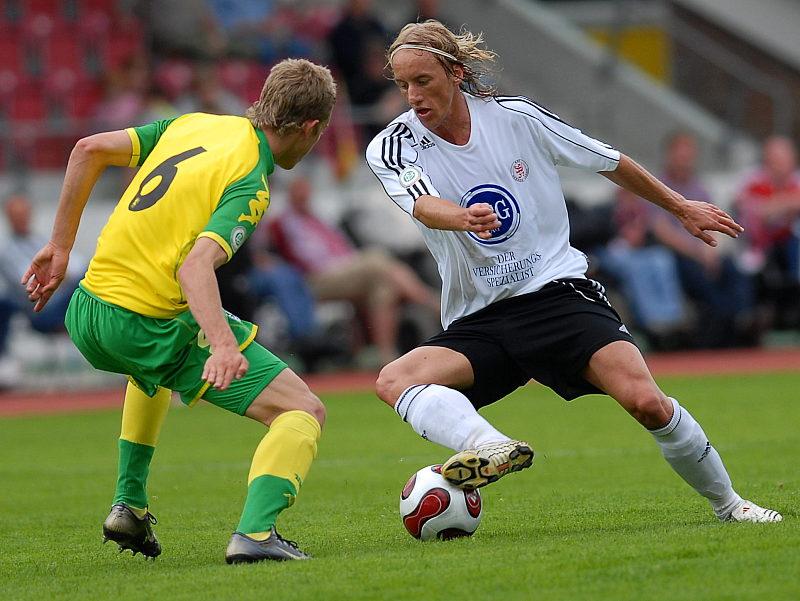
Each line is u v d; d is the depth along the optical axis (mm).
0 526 23125
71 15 68875
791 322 61500
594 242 57750
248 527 16562
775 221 60438
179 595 14555
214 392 17172
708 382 49969
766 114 77188
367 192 62750
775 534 16781
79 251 58875
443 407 18109
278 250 54969
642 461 29844
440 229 17641
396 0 79875
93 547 20219
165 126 18109
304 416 17031
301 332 54250
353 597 13922
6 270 51562
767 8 84500
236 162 17016
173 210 16875
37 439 39719
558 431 37219
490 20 82500
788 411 39906
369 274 54781
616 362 18250
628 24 84062
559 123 19203
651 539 16922
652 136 78812
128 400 18172
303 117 17422
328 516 22734
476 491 18719
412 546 18000
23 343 55125
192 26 68312
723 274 59844
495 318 19156
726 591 13523
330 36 65375
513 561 15641
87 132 60688
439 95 18391
